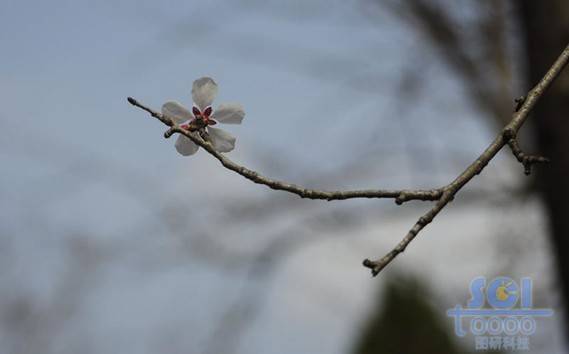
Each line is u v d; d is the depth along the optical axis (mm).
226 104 4098
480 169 4023
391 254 3855
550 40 8383
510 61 12555
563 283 8648
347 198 4004
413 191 3992
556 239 8555
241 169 4016
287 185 4012
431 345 16109
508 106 12570
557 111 8312
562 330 9594
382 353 16281
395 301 16484
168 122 4059
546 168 8477
